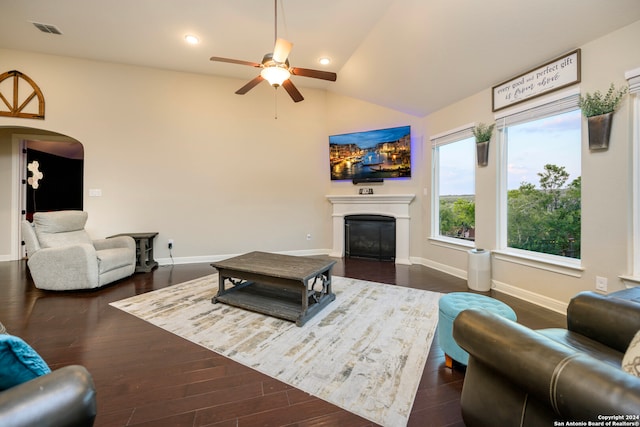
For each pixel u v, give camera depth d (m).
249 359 1.83
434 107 4.10
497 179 3.19
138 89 4.42
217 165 4.80
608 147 2.21
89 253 3.14
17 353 0.69
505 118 3.06
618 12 2.00
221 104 4.79
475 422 1.10
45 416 0.58
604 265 2.25
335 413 1.37
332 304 2.79
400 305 2.77
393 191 4.83
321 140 5.31
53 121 4.11
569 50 2.42
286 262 2.86
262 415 1.35
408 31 3.08
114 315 2.53
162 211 4.57
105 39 3.66
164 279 3.70
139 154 4.44
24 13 3.14
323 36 3.52
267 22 3.26
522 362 0.84
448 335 1.74
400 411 1.38
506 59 2.79
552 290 2.64
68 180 5.95
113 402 1.43
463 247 3.69
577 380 0.71
